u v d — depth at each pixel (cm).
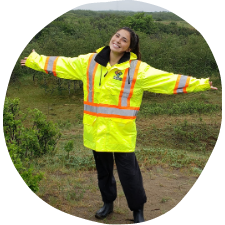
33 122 539
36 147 507
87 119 363
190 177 480
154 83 341
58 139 535
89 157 525
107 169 385
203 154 521
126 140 354
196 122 555
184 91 333
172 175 484
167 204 425
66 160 514
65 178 476
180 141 547
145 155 530
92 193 448
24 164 489
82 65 363
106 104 348
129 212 417
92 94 354
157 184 464
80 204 426
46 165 496
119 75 346
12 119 476
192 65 540
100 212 405
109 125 349
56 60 372
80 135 579
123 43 341
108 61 349
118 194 446
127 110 349
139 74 345
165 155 523
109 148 352
